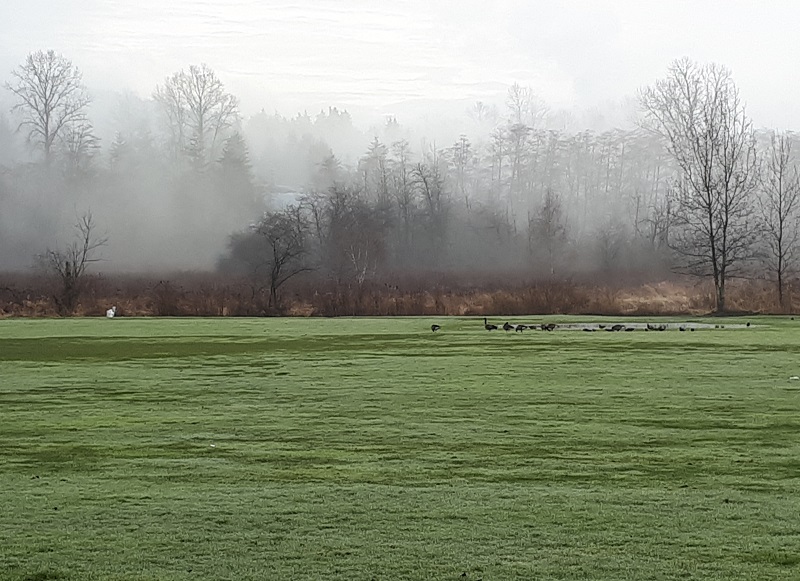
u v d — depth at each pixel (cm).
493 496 1166
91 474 1310
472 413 1864
